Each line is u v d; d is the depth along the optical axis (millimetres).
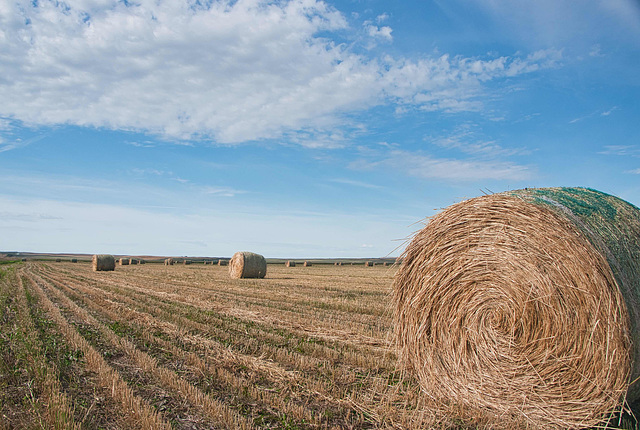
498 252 5598
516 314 5367
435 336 6168
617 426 4891
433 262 6250
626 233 5555
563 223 5086
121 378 6410
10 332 9469
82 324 10695
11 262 63406
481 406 5605
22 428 4793
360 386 6449
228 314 12477
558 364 5035
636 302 4961
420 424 5109
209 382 6500
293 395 6059
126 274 31828
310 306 14500
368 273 38375
